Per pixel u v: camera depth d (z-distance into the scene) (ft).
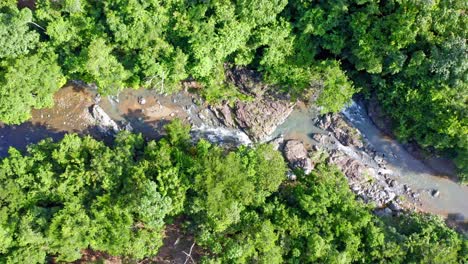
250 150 155.12
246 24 152.66
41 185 147.02
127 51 158.51
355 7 153.17
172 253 160.66
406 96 160.56
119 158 150.82
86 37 155.22
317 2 153.69
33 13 154.71
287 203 160.66
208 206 144.25
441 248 151.64
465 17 145.79
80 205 147.43
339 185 163.22
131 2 144.87
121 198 148.87
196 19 151.43
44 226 143.43
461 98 152.76
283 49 161.89
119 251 149.69
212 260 144.77
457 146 164.35
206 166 146.51
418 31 146.82
